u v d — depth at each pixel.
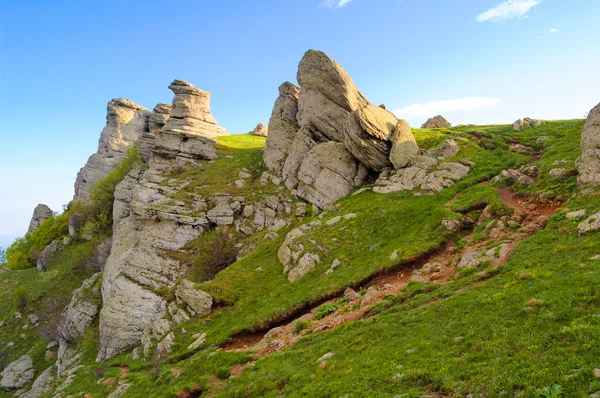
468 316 19.88
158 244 58.03
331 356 21.89
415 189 47.91
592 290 17.17
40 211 141.88
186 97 103.88
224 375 26.19
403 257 32.75
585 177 31.23
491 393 13.15
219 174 75.12
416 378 15.92
